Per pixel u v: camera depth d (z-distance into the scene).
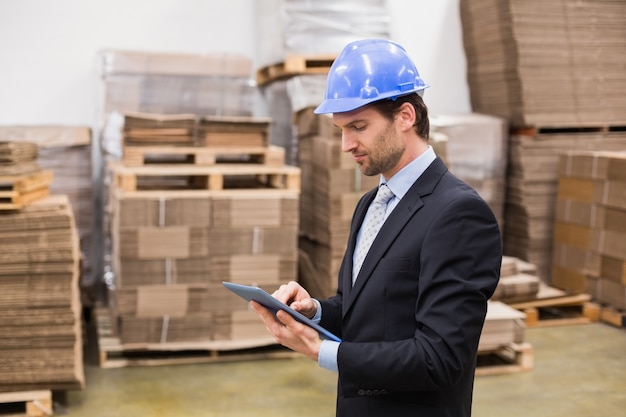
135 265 4.84
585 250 6.24
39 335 4.09
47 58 6.49
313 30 6.17
